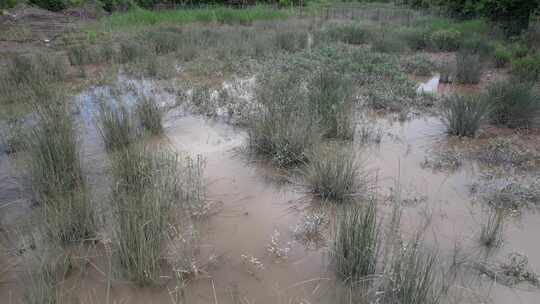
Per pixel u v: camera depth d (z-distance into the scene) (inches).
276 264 110.3
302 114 183.8
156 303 97.1
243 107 223.5
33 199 137.2
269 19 624.1
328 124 192.2
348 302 96.3
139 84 281.4
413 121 221.0
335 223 127.2
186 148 181.8
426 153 179.6
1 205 134.3
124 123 180.1
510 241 119.3
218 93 257.8
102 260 109.5
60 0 649.0
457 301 95.7
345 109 202.1
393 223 116.3
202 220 129.5
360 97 249.8
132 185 135.3
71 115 206.5
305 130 169.9
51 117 179.6
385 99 242.2
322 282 103.6
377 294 91.6
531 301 97.0
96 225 118.5
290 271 107.7
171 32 440.1
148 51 356.2
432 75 333.7
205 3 789.2
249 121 195.0
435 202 139.4
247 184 152.0
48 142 149.6
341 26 499.2
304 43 417.4
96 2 685.9
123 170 143.2
